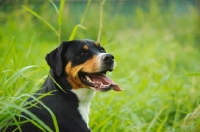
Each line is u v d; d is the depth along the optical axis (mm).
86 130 7258
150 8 22172
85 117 7371
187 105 9906
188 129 8266
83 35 19094
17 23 14953
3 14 15281
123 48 16406
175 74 14805
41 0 17328
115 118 8781
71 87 7258
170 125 10039
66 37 18688
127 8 23719
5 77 7516
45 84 7359
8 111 6465
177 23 21609
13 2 16078
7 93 7980
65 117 7098
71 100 7238
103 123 8188
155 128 8891
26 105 7160
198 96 10539
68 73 7289
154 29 21219
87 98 7352
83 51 7414
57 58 7301
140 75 13734
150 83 11344
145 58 15773
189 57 17531
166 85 11242
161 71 13594
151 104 10438
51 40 17141
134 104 10055
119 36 19734
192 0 24578
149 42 18484
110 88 7238
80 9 21531
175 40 20500
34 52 12641
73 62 7328
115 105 9547
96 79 7375
